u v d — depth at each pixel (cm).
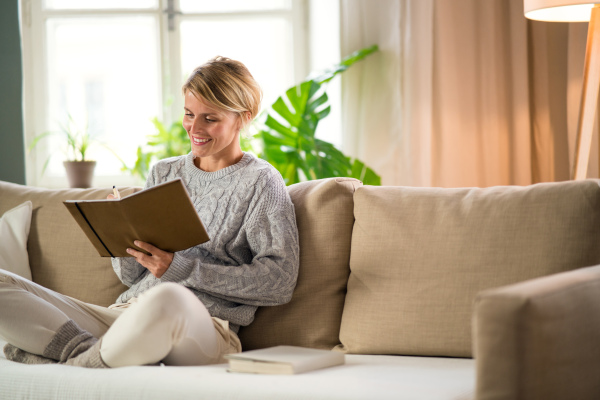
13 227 217
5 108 327
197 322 151
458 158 326
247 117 196
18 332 155
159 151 340
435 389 122
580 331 117
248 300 181
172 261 170
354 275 184
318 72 331
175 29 363
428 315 167
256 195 187
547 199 165
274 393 124
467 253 168
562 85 330
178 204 157
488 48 325
